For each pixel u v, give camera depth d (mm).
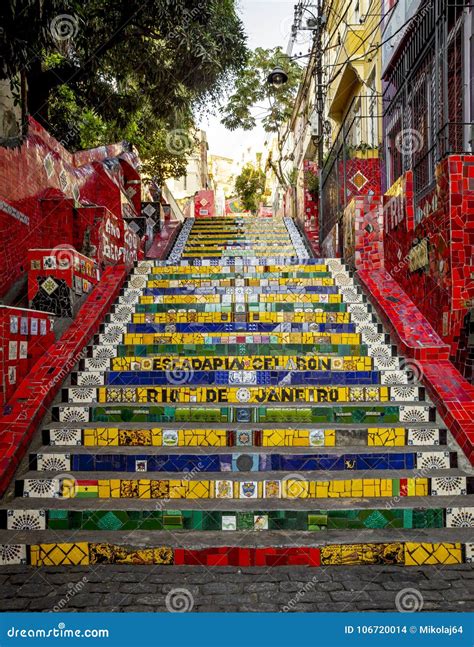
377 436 4625
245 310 6879
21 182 6957
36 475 4230
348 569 3484
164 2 8398
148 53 9906
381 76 9914
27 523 3838
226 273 7879
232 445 4609
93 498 4094
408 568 3498
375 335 6148
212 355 6031
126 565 3533
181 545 3561
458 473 4223
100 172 9883
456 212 5453
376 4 10930
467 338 5352
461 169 5473
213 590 3221
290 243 13227
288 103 20484
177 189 31578
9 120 6809
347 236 8453
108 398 5168
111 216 8211
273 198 33312
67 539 3633
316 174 13891
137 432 4625
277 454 4375
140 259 10406
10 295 6422
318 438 4617
